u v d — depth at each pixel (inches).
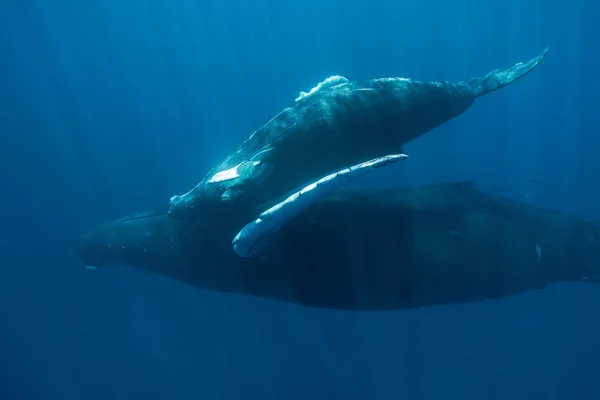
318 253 301.3
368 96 269.3
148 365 592.1
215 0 1114.1
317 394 530.9
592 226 344.8
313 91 292.5
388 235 304.8
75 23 1144.2
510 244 317.4
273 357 570.9
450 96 299.7
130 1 1124.5
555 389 543.2
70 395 572.4
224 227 308.2
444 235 311.7
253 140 280.2
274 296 335.9
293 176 271.7
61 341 629.6
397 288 308.8
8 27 1089.4
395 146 292.2
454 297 319.0
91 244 405.7
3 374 603.2
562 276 333.1
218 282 347.3
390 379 528.1
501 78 322.7
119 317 649.0
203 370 578.2
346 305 320.2
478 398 528.4
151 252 364.2
